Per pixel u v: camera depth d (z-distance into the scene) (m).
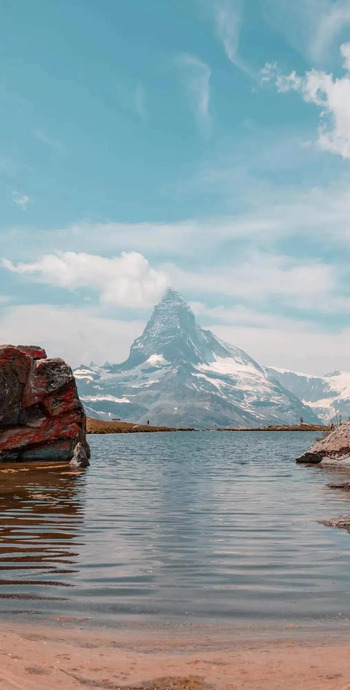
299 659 7.64
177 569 12.79
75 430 49.53
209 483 33.91
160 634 8.66
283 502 25.23
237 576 12.17
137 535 17.11
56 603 10.18
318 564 13.29
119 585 11.41
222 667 7.39
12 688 6.76
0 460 47.03
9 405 47.94
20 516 20.75
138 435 153.75
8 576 12.08
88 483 33.22
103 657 7.74
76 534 17.20
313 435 165.75
